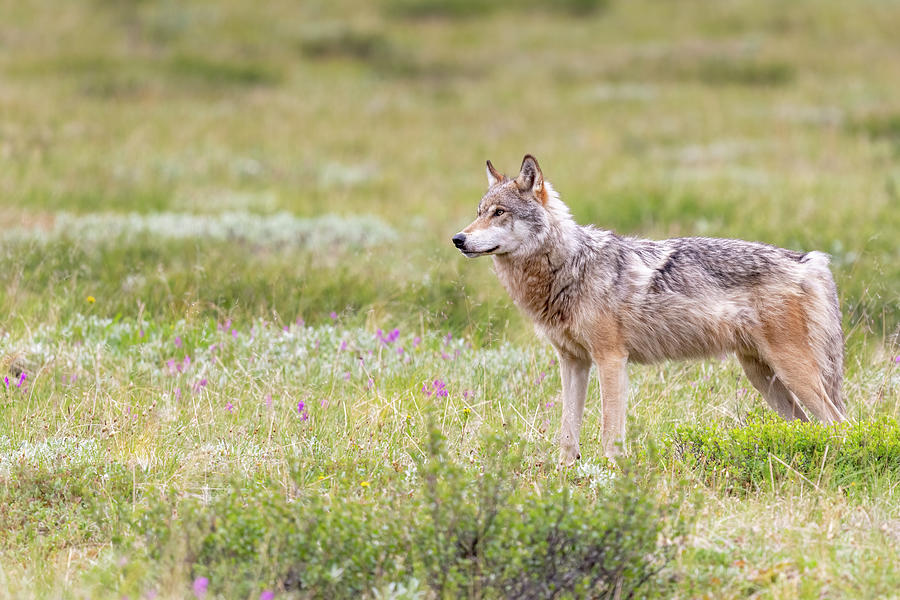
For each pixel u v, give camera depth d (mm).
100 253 27094
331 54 84562
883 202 34844
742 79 77562
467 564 10812
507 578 10742
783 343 16969
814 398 16875
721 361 20109
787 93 70562
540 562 10906
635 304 16609
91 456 15172
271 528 11555
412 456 14914
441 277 25391
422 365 19844
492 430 16188
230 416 17281
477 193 42875
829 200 35625
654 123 62375
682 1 104562
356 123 61219
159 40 82875
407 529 11539
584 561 10969
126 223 31219
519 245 16688
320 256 28391
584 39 92875
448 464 12055
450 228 33938
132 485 14242
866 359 20734
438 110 67312
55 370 18984
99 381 18266
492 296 24484
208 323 21531
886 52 83500
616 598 10883
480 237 16453
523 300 17125
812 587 11219
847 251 28000
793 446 14781
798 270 17172
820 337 17141
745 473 14695
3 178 37125
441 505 11406
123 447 15531
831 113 62500
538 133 60375
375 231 32562
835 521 12773
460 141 57688
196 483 14414
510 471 14008
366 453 15641
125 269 25750
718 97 70312
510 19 100000
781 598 11062
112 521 13195
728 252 17250
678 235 31422
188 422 16859
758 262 17125
